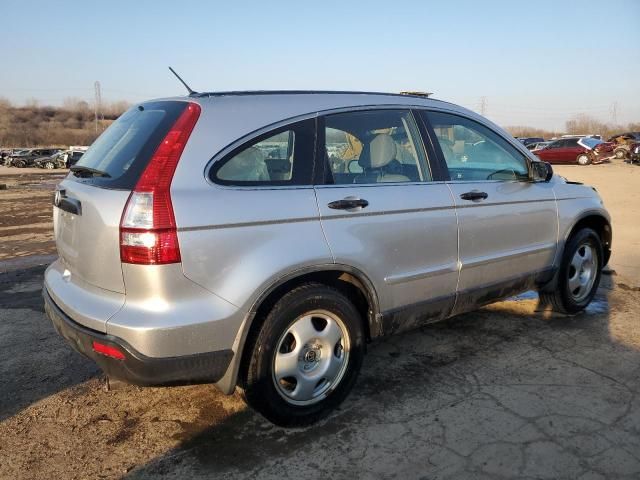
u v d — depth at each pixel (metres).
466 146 3.97
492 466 2.74
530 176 4.27
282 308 2.90
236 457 2.85
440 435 3.01
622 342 4.26
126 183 2.66
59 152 44.09
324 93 3.34
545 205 4.31
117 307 2.63
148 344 2.55
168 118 2.87
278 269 2.82
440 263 3.60
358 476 2.69
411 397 3.44
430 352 4.11
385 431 3.06
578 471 2.70
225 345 2.73
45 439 3.03
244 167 2.87
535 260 4.29
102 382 3.69
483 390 3.51
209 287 2.67
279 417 3.01
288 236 2.89
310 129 3.15
